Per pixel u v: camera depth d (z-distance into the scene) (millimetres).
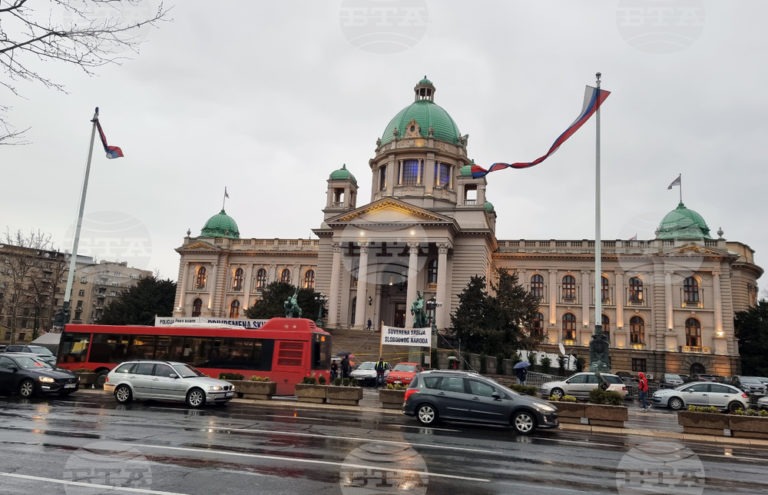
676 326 66438
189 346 28641
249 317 61500
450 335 56531
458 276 66500
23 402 21203
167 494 8688
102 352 29438
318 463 11195
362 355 48469
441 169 76500
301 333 27969
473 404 17688
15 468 10086
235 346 28234
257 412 20203
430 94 84125
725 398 30281
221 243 84625
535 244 75250
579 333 70500
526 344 54625
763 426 18719
